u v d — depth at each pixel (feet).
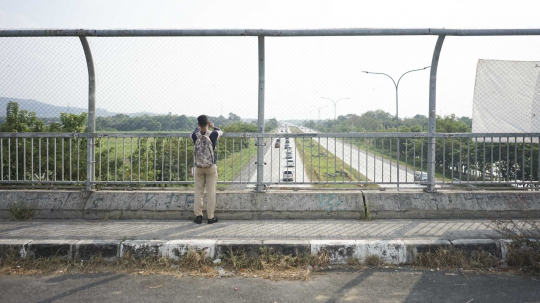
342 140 23.50
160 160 25.31
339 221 22.00
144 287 15.12
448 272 16.72
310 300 13.98
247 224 21.42
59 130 31.14
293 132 23.58
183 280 15.85
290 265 17.22
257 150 23.26
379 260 17.54
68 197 23.18
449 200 22.74
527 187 23.39
